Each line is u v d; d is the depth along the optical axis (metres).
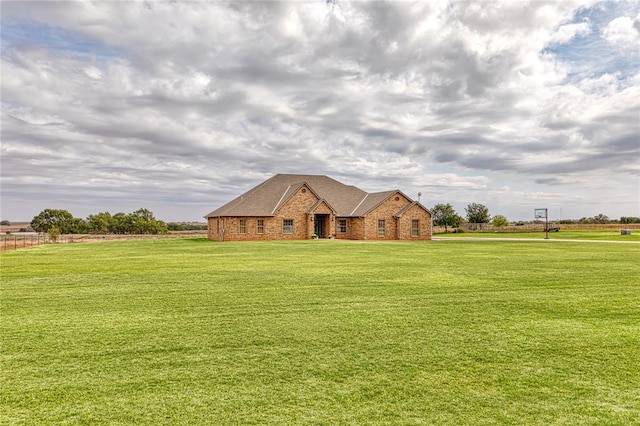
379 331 7.04
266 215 42.41
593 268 15.61
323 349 6.11
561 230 70.62
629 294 10.42
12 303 9.34
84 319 7.88
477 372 5.21
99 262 17.94
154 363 5.52
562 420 3.99
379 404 4.33
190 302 9.38
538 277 13.22
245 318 7.93
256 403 4.34
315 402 4.36
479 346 6.25
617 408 4.24
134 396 4.50
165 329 7.17
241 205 43.16
